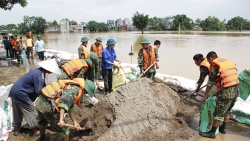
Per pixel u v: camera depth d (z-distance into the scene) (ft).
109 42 20.68
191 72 30.63
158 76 23.41
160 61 39.52
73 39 118.11
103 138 12.63
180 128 14.48
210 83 13.21
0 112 14.10
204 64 15.15
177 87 21.38
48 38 131.75
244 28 273.54
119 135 12.78
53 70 12.67
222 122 14.12
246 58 40.40
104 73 21.13
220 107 12.90
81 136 13.66
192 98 20.29
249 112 15.19
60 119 10.46
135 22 179.42
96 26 283.59
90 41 93.40
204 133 13.91
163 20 296.71
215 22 266.57
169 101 16.62
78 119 15.57
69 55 41.57
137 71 26.76
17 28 265.95
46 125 12.54
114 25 361.71
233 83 12.48
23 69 34.40
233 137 13.92
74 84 11.16
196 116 16.53
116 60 22.18
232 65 12.87
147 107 14.49
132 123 13.43
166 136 13.44
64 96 10.61
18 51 37.63
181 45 67.82
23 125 14.46
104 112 14.49
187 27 273.95
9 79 27.43
